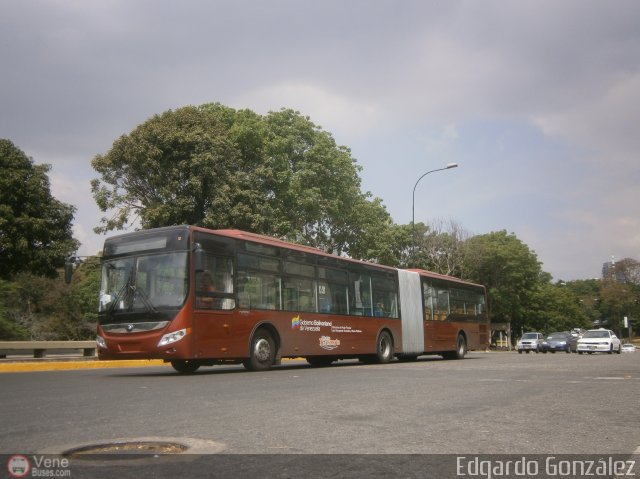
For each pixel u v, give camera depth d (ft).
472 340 88.89
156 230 47.96
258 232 108.88
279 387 35.37
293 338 55.57
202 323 46.21
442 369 53.93
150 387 35.55
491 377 43.29
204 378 43.01
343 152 135.03
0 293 111.24
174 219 104.17
